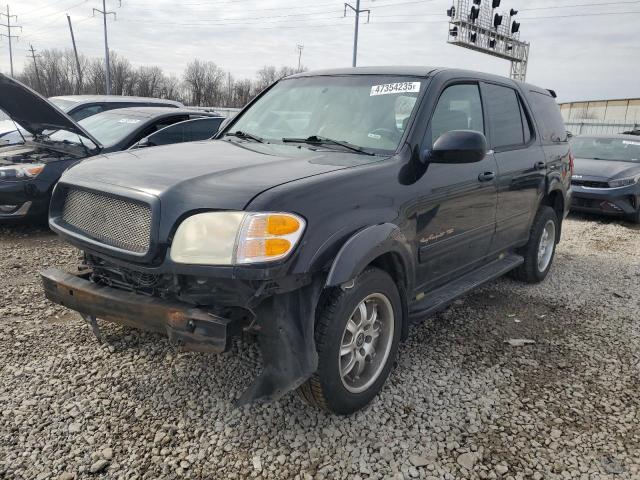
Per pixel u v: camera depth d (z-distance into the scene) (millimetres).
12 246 5859
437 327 4160
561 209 5625
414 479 2465
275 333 2486
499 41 28406
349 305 2682
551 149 5156
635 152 9984
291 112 3807
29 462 2441
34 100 5242
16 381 3072
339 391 2736
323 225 2510
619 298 5016
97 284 2863
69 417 2771
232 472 2447
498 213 4180
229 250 2312
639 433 2879
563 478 2514
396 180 3010
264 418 2836
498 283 5352
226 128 4105
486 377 3398
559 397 3205
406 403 3055
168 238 2420
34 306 4129
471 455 2635
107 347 3490
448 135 3096
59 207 3023
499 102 4395
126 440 2619
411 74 3637
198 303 2490
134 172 2742
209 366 3295
